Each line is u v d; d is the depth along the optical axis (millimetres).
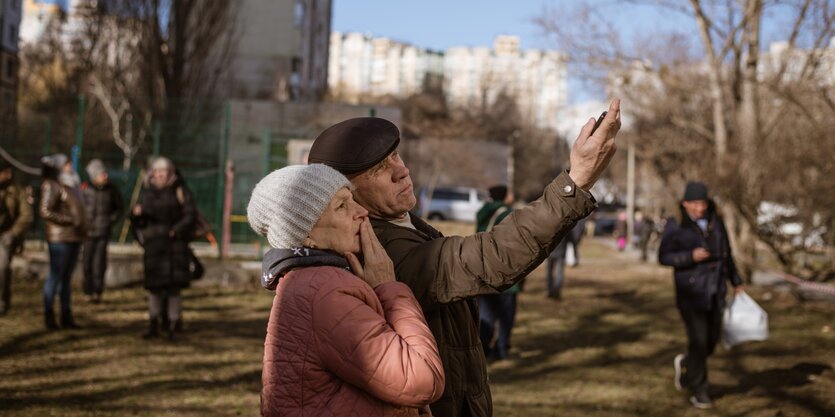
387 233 2404
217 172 18219
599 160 2146
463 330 2375
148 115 18281
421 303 2283
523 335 10188
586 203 2158
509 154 58156
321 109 25547
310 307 2035
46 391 6238
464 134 57719
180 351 8086
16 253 9664
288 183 2178
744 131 15102
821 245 14422
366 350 1971
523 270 2197
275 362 2070
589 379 7598
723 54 16359
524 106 78375
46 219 8773
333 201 2184
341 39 130500
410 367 1976
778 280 17547
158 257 8570
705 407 6559
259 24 43500
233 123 25172
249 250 18719
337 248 2189
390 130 2441
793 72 15211
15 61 48312
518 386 7281
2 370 6895
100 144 19938
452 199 39031
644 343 9648
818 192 13398
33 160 17141
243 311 11047
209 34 28422
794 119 14445
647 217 25359
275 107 25562
